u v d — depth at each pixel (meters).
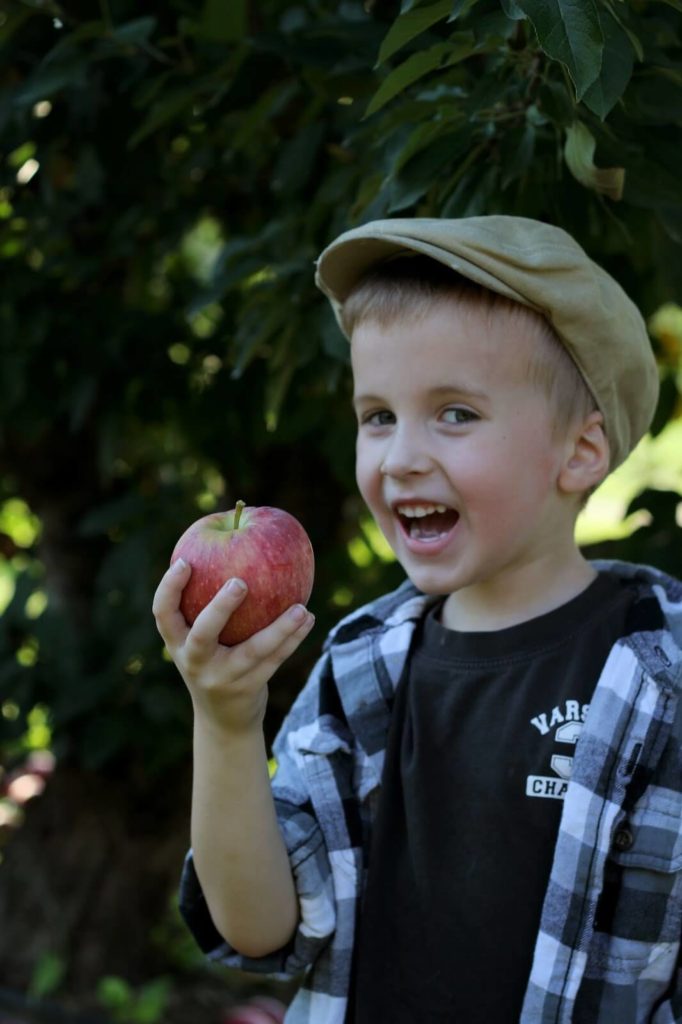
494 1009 1.23
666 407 2.60
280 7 2.15
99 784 3.47
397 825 1.32
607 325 1.29
